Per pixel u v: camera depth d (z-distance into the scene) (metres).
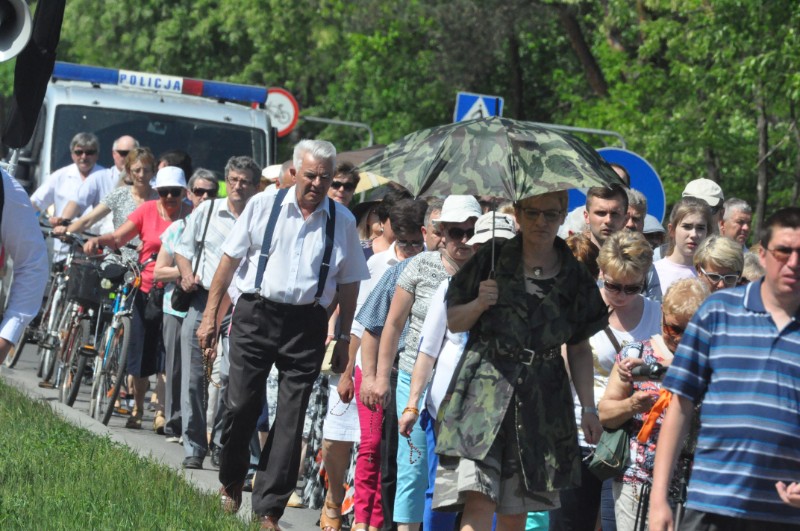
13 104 19.09
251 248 19.25
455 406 14.34
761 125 59.53
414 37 91.56
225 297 22.98
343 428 19.89
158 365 27.50
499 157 14.23
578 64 90.62
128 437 25.97
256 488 18.97
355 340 19.02
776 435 11.78
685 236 20.75
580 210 24.59
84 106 40.81
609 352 16.53
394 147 15.04
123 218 30.75
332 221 19.22
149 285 27.41
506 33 82.69
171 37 103.81
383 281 18.31
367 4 90.75
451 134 14.66
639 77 66.50
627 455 14.95
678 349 12.34
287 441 18.83
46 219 32.34
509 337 14.27
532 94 93.19
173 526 16.64
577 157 14.34
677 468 14.52
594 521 16.62
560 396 14.39
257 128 42.09
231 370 19.20
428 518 16.19
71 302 29.42
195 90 43.00
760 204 60.31
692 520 12.16
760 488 11.84
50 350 30.52
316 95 104.44
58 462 19.88
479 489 14.09
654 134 62.38
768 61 49.28
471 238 17.59
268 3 98.56
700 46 53.72
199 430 23.48
